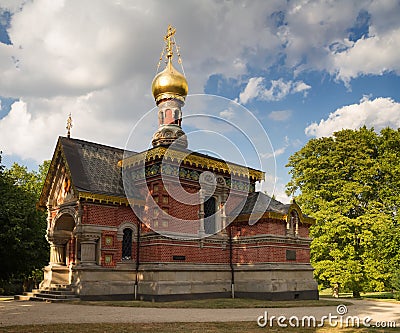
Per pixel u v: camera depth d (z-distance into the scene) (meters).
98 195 28.41
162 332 14.86
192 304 25.34
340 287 43.28
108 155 32.88
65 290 28.11
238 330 15.77
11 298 31.77
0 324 16.38
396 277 34.62
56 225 31.38
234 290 31.88
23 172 53.03
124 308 22.72
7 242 34.75
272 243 30.95
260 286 30.47
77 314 19.66
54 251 31.50
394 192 43.09
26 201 37.41
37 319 17.83
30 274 40.41
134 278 29.28
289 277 31.50
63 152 30.31
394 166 43.12
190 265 29.69
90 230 27.94
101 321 17.34
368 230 40.88
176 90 36.25
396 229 38.28
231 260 32.69
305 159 46.88
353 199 42.69
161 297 27.41
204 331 15.29
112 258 28.67
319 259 43.78
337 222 40.97
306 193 45.41
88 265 27.59
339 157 44.59
